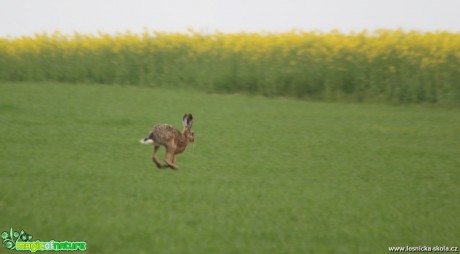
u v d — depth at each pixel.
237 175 47.09
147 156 51.88
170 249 31.20
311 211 38.69
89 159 49.62
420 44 97.25
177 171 46.94
